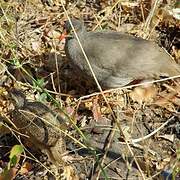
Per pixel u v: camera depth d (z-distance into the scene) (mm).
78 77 6828
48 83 6809
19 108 5781
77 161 5941
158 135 6281
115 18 7609
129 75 6355
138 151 6090
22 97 5863
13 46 6824
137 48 6359
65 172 5734
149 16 7352
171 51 7254
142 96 6652
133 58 6301
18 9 7648
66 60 7078
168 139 6242
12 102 6133
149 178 5363
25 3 7684
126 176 5840
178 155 5266
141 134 6199
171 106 6621
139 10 7730
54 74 6887
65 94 6418
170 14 7504
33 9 7711
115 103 6551
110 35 6512
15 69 6824
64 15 7629
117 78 6367
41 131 5551
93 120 6406
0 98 6535
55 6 7805
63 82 6816
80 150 6055
